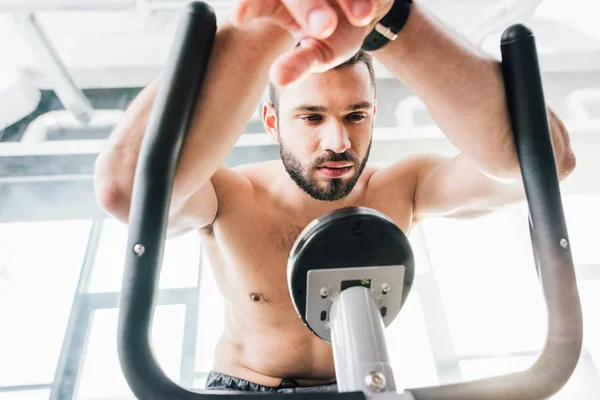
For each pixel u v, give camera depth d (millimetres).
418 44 510
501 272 3641
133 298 443
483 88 529
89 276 3381
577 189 3648
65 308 3262
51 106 3742
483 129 557
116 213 609
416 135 3432
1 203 3492
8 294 3264
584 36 3861
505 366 3166
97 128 3578
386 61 545
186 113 485
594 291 3379
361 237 519
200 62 488
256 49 499
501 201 910
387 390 449
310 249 514
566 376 445
